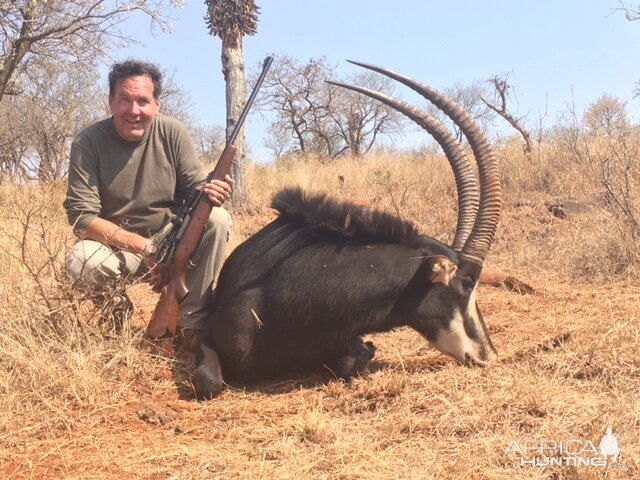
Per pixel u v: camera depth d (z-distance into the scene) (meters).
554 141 6.57
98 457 1.67
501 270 3.73
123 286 2.26
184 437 1.78
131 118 2.26
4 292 2.31
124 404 1.97
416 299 2.15
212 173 2.23
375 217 2.17
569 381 1.97
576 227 4.21
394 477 1.50
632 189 4.18
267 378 2.21
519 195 5.42
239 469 1.58
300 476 1.53
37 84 8.13
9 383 1.96
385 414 1.86
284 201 2.20
